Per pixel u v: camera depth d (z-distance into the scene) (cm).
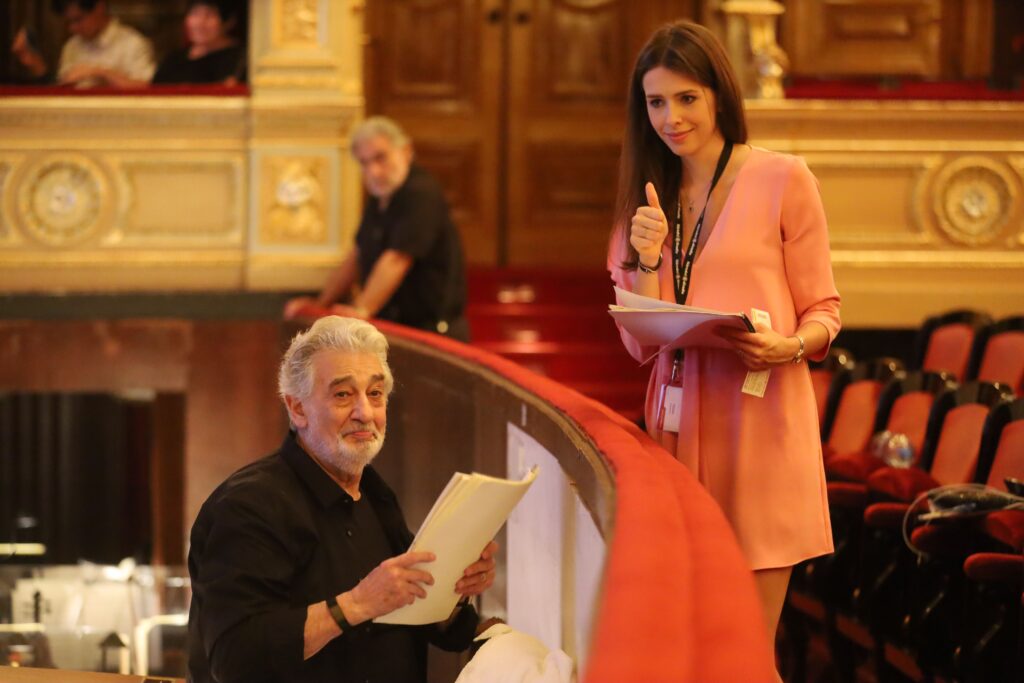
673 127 322
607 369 945
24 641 799
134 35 1009
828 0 1097
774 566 317
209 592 332
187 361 947
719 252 322
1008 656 435
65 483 1237
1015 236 957
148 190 945
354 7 943
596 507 276
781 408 319
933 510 463
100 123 942
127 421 1241
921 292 953
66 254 945
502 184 1168
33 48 1015
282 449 361
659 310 303
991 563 417
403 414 643
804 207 321
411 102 1166
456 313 765
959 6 1117
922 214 955
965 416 558
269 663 323
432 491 585
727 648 161
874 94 948
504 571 448
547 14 1166
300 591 348
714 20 1022
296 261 934
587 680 151
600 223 1164
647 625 165
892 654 574
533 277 1037
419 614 336
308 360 357
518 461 422
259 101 930
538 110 1167
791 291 324
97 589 850
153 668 822
